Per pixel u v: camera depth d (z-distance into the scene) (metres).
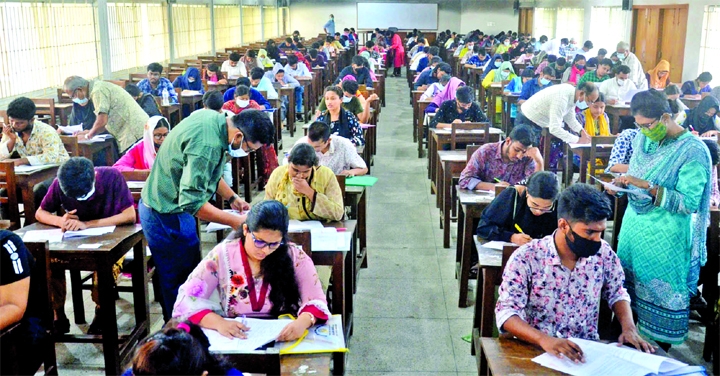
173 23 13.37
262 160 6.51
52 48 8.47
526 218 3.24
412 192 6.64
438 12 24.42
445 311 4.00
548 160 6.52
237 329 2.30
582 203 2.24
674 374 2.09
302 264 2.50
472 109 6.45
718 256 3.29
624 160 3.92
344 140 4.50
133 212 3.38
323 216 3.50
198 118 3.06
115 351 3.14
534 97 6.18
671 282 3.10
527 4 23.12
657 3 12.75
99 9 9.70
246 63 11.44
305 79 10.81
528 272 2.39
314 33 24.98
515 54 15.07
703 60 10.82
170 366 1.61
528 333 2.27
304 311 2.41
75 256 2.99
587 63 9.83
